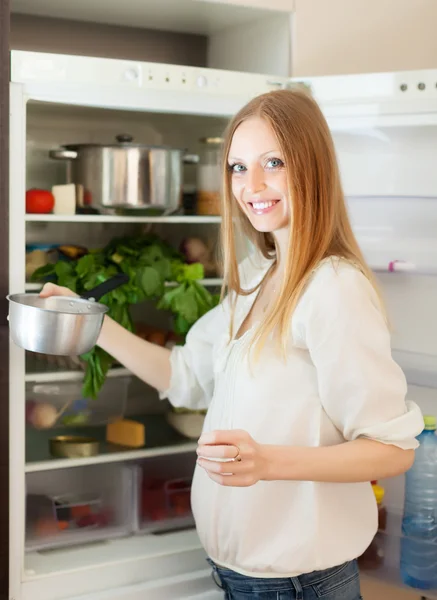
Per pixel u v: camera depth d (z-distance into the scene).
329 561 1.38
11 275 1.67
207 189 2.06
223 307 1.64
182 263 2.03
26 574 1.75
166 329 2.12
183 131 2.11
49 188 1.98
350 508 1.41
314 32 2.00
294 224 1.36
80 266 1.84
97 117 2.01
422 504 1.81
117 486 1.95
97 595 1.79
